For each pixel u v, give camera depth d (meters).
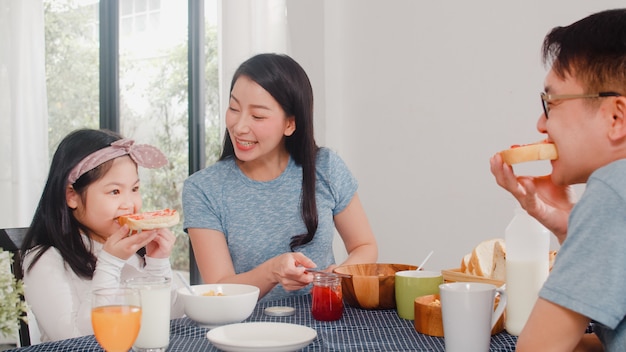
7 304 1.27
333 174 1.86
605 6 2.20
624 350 0.84
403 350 1.06
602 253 0.80
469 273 1.42
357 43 2.77
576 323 0.83
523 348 0.86
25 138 3.23
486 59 2.44
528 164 2.33
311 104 1.77
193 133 3.19
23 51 3.22
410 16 2.62
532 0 2.34
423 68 2.60
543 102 1.04
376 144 2.74
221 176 1.80
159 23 3.33
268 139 1.69
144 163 1.60
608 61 0.89
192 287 1.32
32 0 3.24
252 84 1.67
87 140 1.57
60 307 1.44
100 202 1.53
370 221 2.76
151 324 1.04
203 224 1.73
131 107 3.44
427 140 2.60
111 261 1.38
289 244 1.76
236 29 2.86
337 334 1.17
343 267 1.48
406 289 1.30
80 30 3.47
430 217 2.59
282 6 2.84
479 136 2.47
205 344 1.10
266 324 1.12
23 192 3.22
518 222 1.18
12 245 1.61
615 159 0.91
